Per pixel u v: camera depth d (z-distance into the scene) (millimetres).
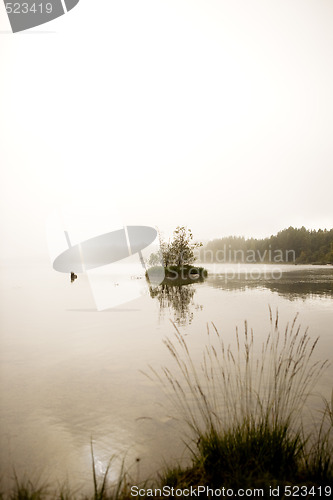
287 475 2438
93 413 4004
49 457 3090
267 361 5844
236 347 6824
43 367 5930
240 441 2699
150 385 4895
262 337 7551
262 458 2551
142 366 5855
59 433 3541
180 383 4883
